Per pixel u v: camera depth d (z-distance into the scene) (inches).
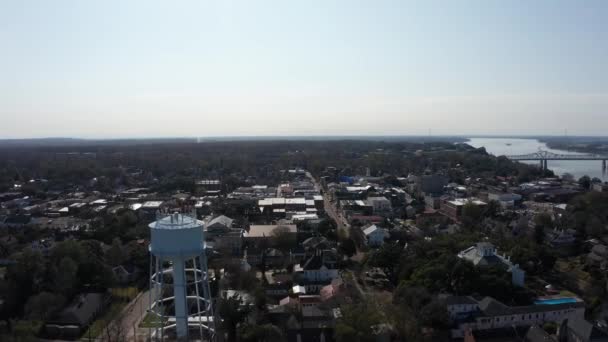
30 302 4392.2
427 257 5644.7
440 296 4554.6
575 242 7047.2
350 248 6678.2
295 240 7121.1
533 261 5861.2
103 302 4963.1
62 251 5378.9
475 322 4271.7
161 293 3068.4
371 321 3991.1
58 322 4372.5
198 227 3056.1
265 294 4992.6
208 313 3292.3
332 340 3971.5
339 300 4672.7
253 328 4035.4
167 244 2972.4
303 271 5600.4
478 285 4746.6
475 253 5649.6
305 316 4387.3
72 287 4977.9
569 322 4023.1
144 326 4443.9
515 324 4365.2
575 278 5728.3
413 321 4168.3
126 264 5944.9
